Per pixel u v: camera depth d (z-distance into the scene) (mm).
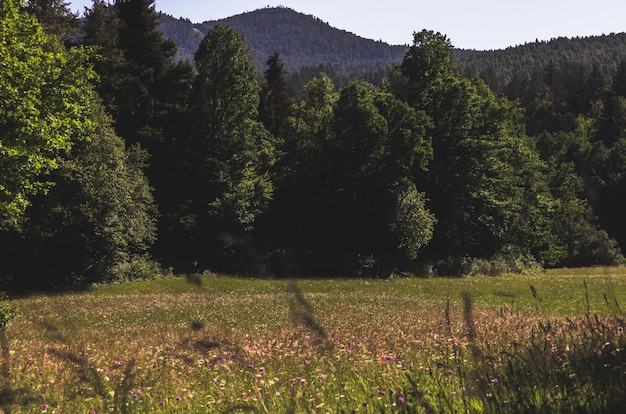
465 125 54875
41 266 37625
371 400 4844
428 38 56031
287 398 5152
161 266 44312
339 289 33719
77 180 36375
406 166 50000
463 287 34406
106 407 5535
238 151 53750
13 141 16547
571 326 5680
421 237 48750
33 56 17734
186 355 8828
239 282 38594
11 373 7320
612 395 3592
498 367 4742
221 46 52750
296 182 53469
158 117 52656
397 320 16516
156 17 55156
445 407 4145
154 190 47219
